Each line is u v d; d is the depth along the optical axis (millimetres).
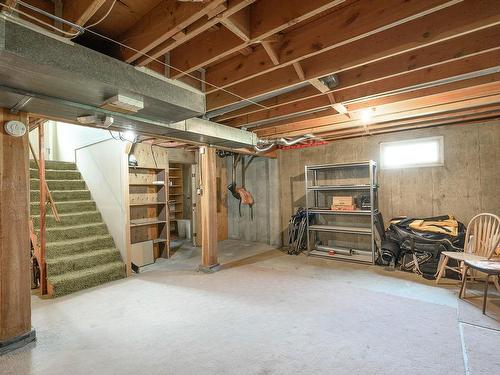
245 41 1801
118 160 4254
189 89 2434
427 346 2123
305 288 3398
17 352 2129
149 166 5000
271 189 5910
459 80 2564
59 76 1700
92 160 4859
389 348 2107
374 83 2664
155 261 4906
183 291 3391
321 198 5340
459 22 1655
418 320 2535
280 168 5871
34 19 1518
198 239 6090
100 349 2168
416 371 1840
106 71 1841
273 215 5914
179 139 3596
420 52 2141
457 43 1986
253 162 6473
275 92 2775
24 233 2240
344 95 2852
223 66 2453
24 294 2236
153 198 5289
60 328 2506
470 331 2328
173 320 2633
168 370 1907
